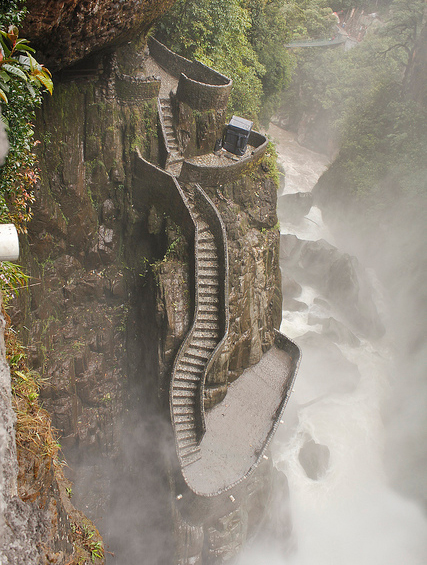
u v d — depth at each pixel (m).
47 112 17.00
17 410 5.32
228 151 21.44
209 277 18.72
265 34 36.16
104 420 20.81
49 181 18.06
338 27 70.44
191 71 22.45
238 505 18.02
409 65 43.88
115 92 19.12
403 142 38.38
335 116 54.91
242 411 18.84
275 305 22.47
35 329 18.28
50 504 5.15
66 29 12.56
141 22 16.45
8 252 5.11
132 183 20.11
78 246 20.11
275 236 21.50
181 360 17.84
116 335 21.34
